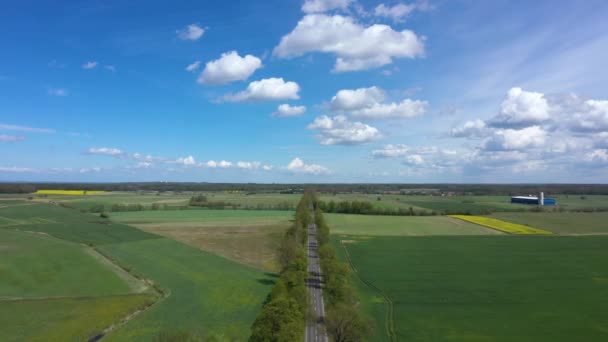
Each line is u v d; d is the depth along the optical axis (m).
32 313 72.19
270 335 51.41
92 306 76.06
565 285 91.25
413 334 63.91
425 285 91.12
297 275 76.69
